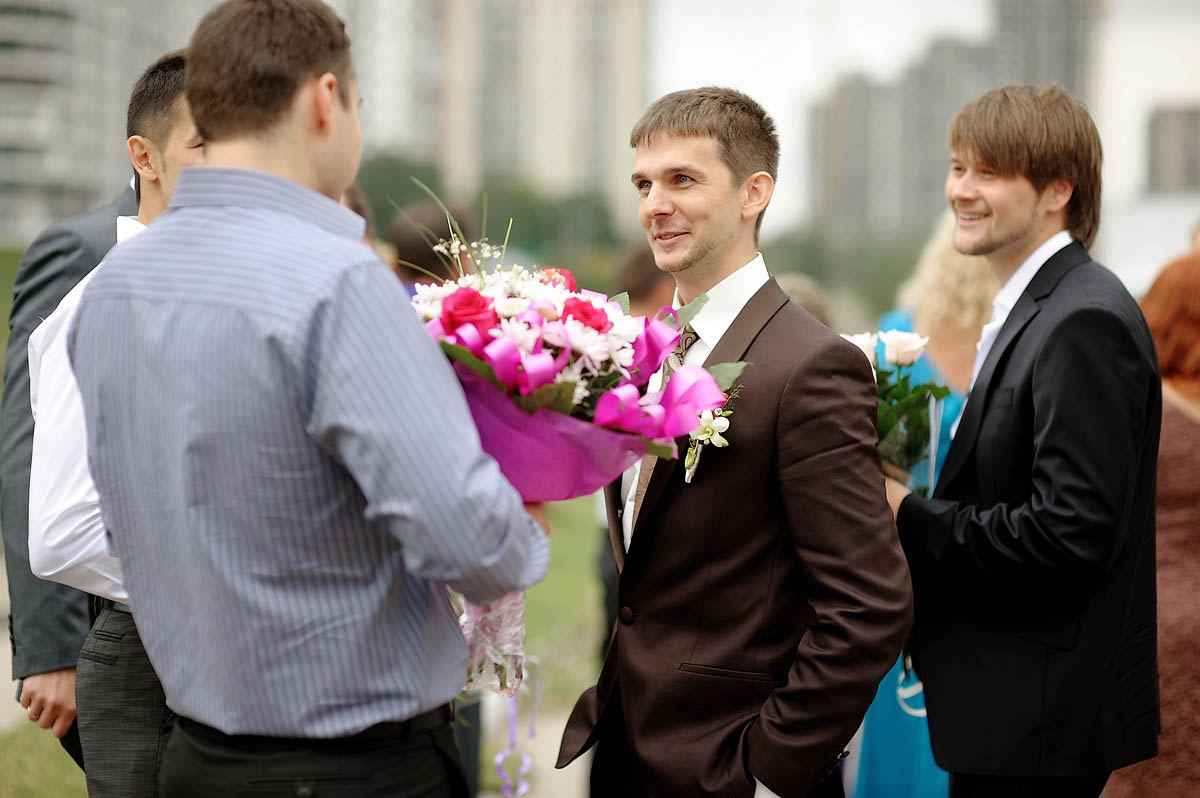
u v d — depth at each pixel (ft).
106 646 7.80
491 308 6.60
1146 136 218.79
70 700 8.43
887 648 7.02
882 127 268.00
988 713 8.13
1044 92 8.89
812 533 7.14
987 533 8.04
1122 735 8.25
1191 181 215.72
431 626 6.26
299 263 5.70
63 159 133.69
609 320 6.77
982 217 8.95
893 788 11.80
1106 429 7.75
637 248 15.38
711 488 7.44
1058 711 7.98
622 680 7.80
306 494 5.72
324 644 5.83
